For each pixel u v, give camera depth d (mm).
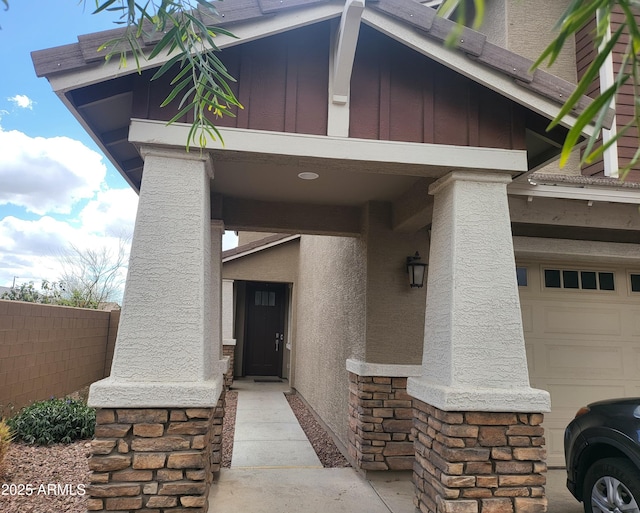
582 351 6012
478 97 3793
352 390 5730
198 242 3363
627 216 5430
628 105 5996
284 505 4332
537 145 4148
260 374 14070
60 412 6148
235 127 3459
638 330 6152
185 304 3285
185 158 3436
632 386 6020
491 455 3318
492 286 3592
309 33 3658
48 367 7781
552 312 6031
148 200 3357
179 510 3041
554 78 3480
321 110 3576
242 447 6738
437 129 3707
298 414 9086
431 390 3555
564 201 5344
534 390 3424
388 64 3729
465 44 3379
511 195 4969
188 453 3090
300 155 3496
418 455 3902
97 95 3340
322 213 5758
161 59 3066
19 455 5395
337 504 4398
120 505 3004
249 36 3221
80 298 12586
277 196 5402
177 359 3221
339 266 6949
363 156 3559
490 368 3469
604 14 1040
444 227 3812
